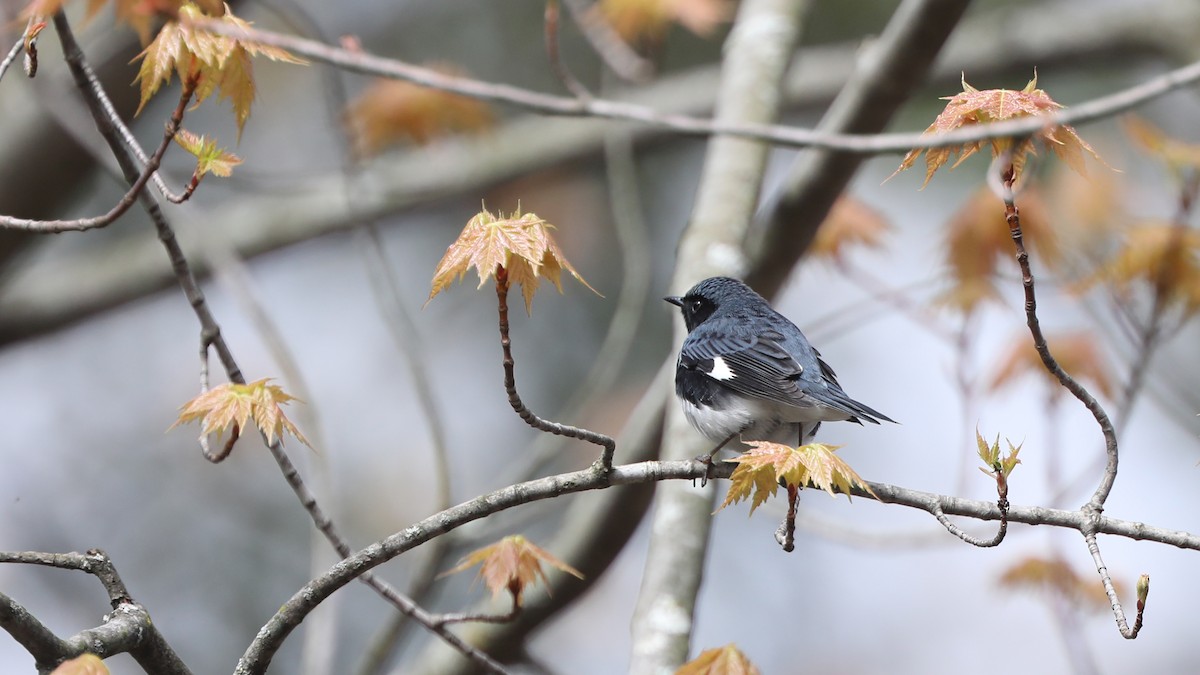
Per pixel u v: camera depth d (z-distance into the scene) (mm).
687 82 16344
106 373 17141
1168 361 11047
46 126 12664
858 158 10922
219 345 6965
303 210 15289
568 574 11172
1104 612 10195
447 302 17312
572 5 10891
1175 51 14797
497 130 13781
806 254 11688
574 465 15164
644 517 11195
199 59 5477
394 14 17469
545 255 5125
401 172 15703
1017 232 5309
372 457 16500
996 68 15570
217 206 16703
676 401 9570
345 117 10961
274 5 10273
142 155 6441
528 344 16938
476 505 5566
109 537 16000
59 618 15508
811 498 16750
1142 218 10641
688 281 10352
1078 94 16547
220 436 5883
